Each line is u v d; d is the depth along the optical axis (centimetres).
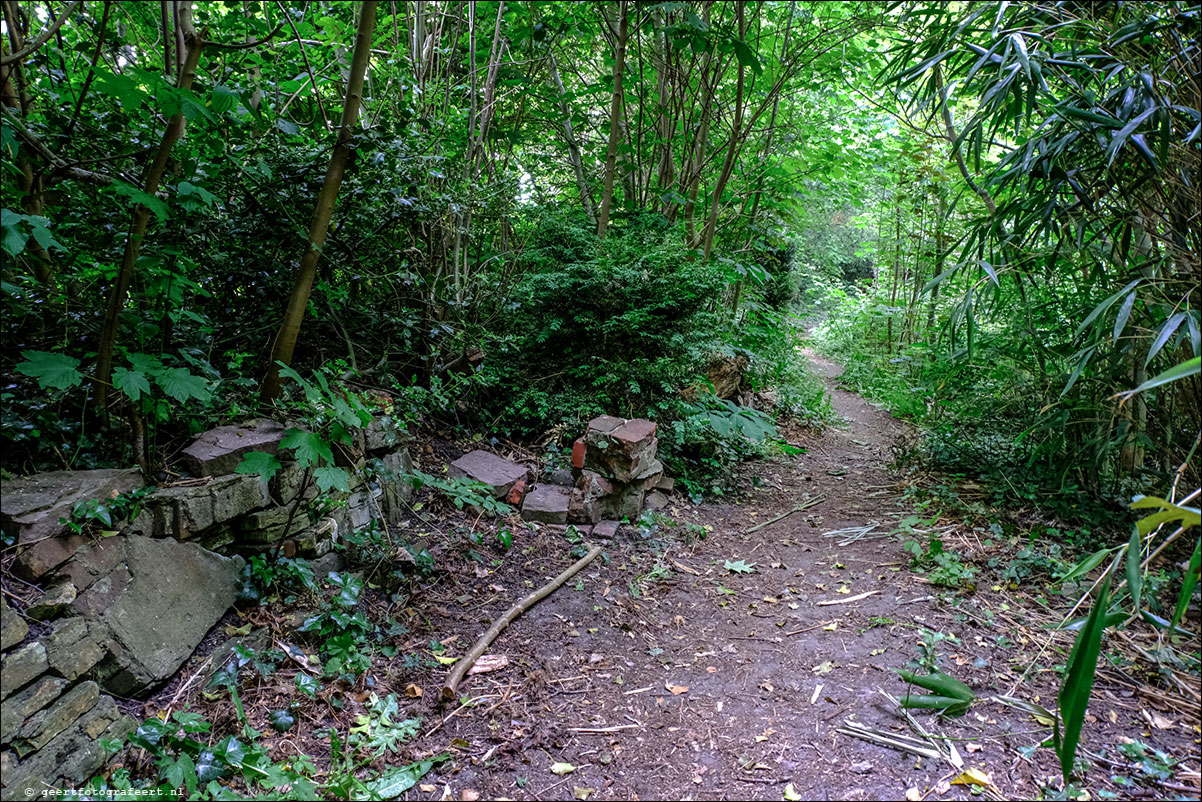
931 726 213
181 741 177
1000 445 453
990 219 360
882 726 214
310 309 318
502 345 409
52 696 163
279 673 217
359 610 250
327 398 240
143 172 229
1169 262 322
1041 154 318
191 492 218
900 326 945
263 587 238
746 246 739
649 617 286
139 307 240
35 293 226
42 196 232
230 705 199
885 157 809
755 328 678
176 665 198
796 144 717
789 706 226
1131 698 226
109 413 223
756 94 666
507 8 462
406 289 373
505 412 418
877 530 388
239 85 306
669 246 446
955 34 369
